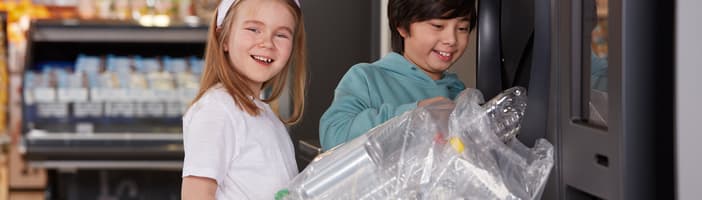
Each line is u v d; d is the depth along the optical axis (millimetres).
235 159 1699
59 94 4027
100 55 4211
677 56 1014
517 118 1338
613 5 1093
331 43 3012
